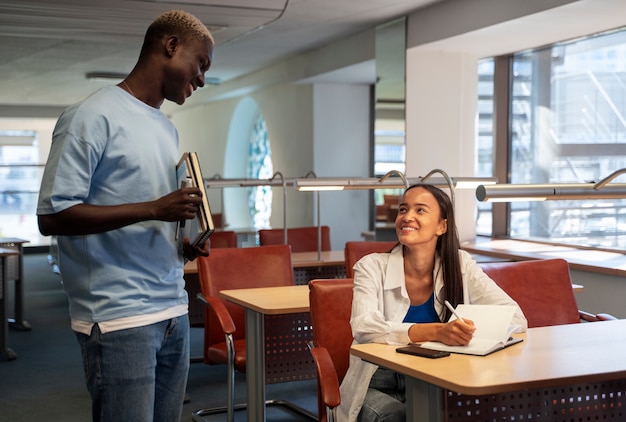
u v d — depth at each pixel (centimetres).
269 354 339
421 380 189
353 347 215
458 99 626
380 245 394
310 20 640
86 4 500
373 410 232
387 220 688
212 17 548
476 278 252
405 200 249
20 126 1298
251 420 320
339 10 598
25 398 423
